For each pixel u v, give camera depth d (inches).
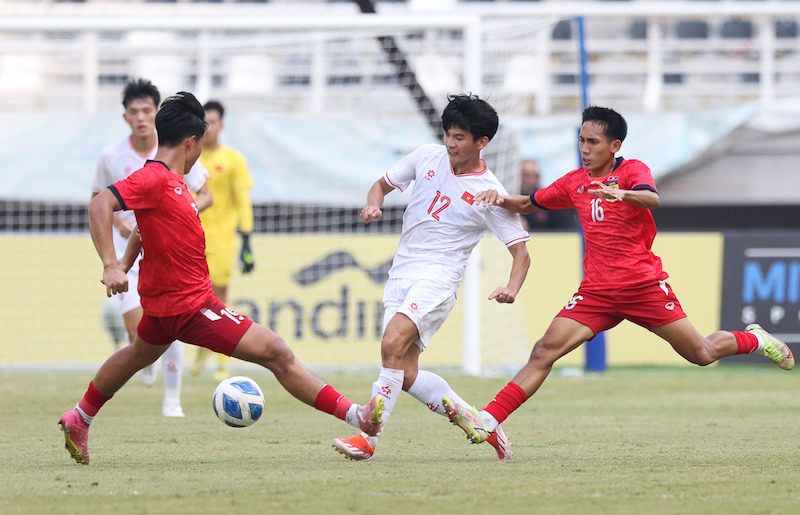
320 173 1940.2
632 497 524.4
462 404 667.4
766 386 1369.3
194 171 973.8
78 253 1670.8
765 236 1696.6
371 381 1403.8
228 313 626.2
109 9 2452.0
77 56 2304.4
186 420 943.7
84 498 520.7
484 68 1742.1
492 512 479.8
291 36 2036.2
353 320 1653.5
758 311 1695.4
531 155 2066.9
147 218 606.9
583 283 710.5
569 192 711.1
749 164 2082.9
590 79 2386.8
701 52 2397.9
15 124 1934.1
